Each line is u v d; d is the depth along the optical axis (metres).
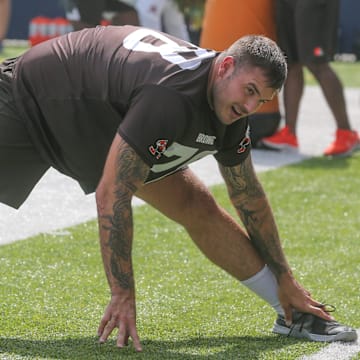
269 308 15.99
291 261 19.27
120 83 12.59
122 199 12.21
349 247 20.55
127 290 12.48
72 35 13.48
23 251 19.20
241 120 12.95
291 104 32.31
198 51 12.48
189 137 12.41
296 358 13.38
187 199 14.02
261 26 30.75
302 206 24.55
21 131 13.60
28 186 14.20
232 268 14.38
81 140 13.34
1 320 14.91
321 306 14.50
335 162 31.08
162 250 19.72
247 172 13.67
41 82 13.31
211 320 15.27
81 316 15.25
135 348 12.70
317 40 30.25
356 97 52.09
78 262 18.59
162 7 37.66
